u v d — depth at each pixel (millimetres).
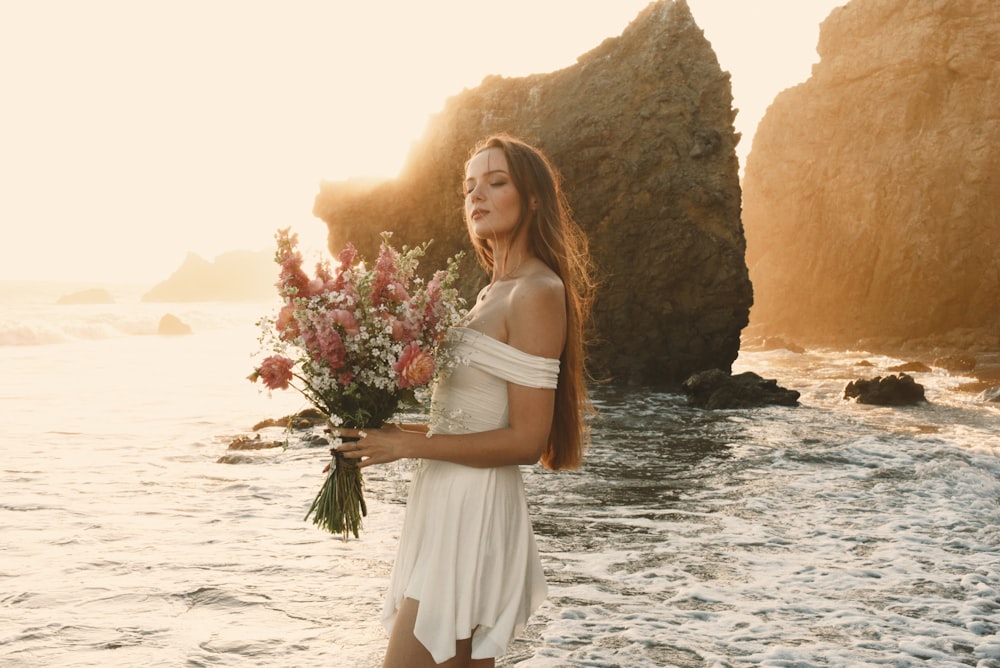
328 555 6016
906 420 14617
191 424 13102
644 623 4797
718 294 20641
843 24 46938
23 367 23125
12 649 4160
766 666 4195
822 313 46625
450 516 2459
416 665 2414
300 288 2500
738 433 13000
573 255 2771
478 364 2484
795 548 6547
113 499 7832
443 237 24578
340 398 2443
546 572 5812
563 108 22906
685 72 21703
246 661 4090
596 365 21062
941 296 40812
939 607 5172
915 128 43625
